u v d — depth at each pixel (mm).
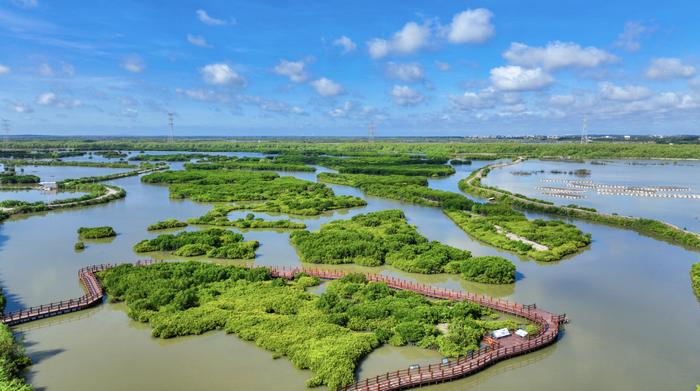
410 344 60656
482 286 82125
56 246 107812
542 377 54156
